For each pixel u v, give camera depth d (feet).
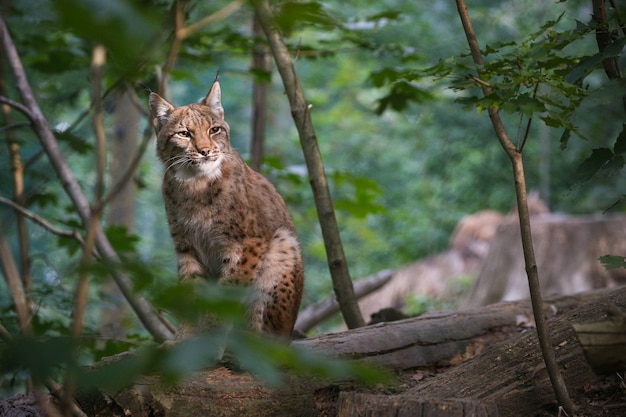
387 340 26.73
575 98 20.92
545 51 20.45
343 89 112.06
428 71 22.26
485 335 29.01
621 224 57.88
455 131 99.35
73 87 38.58
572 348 23.80
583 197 88.07
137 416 21.95
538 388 23.03
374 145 105.29
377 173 102.06
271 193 30.27
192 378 21.94
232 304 7.86
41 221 31.65
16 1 21.27
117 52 6.94
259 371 7.60
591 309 25.43
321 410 23.47
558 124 19.99
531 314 30.81
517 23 94.07
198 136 28.14
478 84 20.58
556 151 89.71
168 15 21.13
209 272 29.81
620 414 21.45
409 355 26.76
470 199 96.84
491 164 96.32
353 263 91.40
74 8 6.26
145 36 6.52
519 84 20.01
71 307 33.71
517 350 24.44
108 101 37.11
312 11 11.39
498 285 59.82
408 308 66.69
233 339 7.85
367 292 53.78
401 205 98.78
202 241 29.01
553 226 58.54
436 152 100.89
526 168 92.48
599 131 83.82
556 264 57.62
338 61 107.45
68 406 10.60
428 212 96.53
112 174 59.52
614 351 19.77
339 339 26.35
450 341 27.96
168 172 28.96
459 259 71.67
